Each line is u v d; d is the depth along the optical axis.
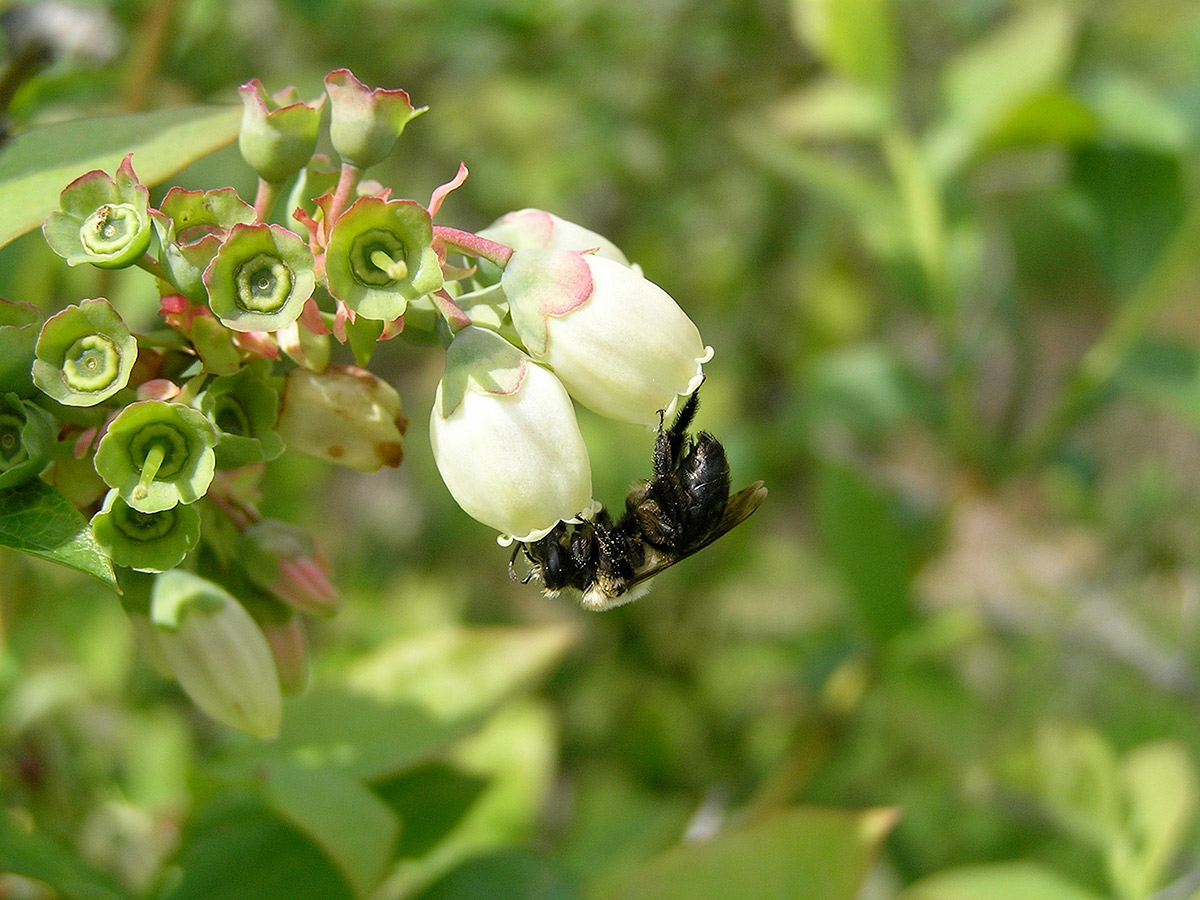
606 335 0.06
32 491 0.06
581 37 0.20
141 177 0.07
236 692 0.06
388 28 0.19
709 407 0.20
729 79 0.20
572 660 0.19
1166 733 0.15
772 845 0.08
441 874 0.09
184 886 0.08
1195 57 0.18
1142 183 0.13
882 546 0.12
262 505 0.15
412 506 0.20
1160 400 0.12
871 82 0.13
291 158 0.06
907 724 0.13
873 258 0.20
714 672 0.18
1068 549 0.16
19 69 0.10
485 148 0.20
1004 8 0.20
